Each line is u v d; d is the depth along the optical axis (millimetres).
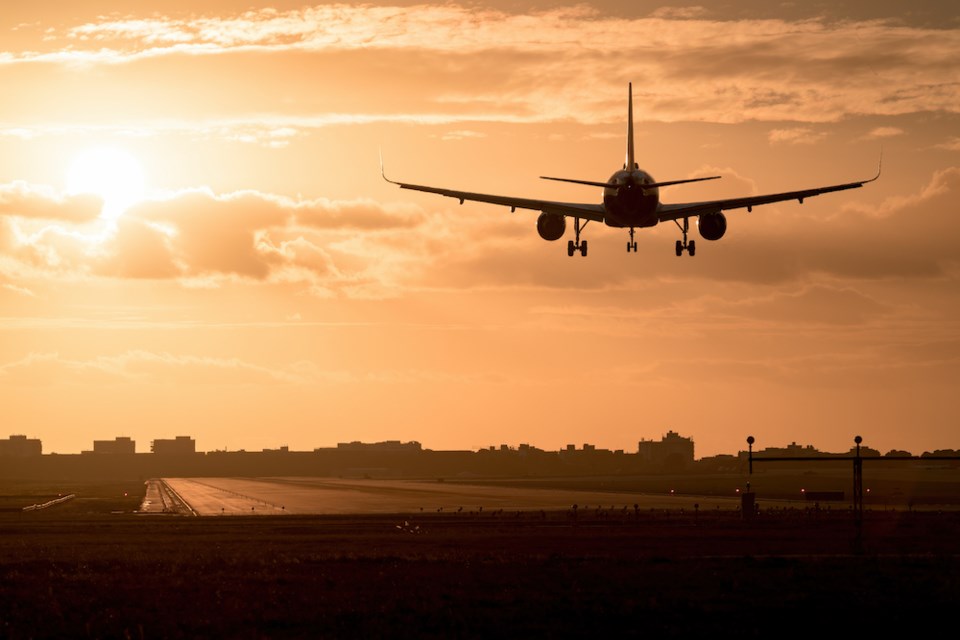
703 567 177375
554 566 181625
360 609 138500
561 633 122312
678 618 130500
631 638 119750
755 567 177000
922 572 169125
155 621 133000
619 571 173375
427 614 134625
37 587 161875
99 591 157625
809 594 146625
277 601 146625
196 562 195250
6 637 124438
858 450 196500
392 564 188000
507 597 146375
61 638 124000
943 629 124438
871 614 132750
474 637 120500
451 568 180250
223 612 138250
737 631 122625
